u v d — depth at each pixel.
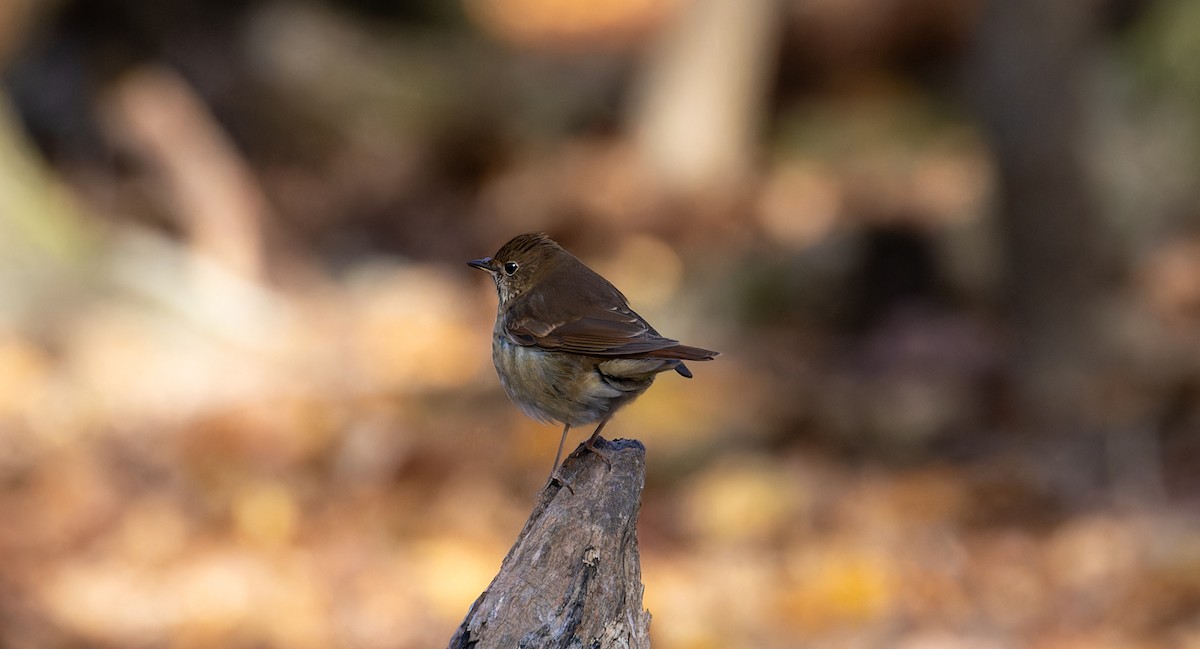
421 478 13.10
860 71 27.61
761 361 16.84
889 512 12.29
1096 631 10.01
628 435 13.73
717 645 10.00
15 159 18.09
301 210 23.81
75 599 10.55
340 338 17.83
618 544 5.36
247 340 17.61
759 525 11.96
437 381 15.73
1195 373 14.17
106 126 21.75
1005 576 10.93
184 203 19.91
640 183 25.17
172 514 12.17
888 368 16.55
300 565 11.18
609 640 5.22
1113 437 13.41
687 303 18.78
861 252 18.58
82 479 12.70
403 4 31.75
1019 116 14.02
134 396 15.22
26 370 15.41
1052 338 14.38
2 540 11.41
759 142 26.30
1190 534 11.20
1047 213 14.18
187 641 10.15
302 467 13.36
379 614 10.45
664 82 26.06
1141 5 19.89
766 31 26.08
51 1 22.78
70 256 17.67
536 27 40.72
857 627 10.23
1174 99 19.00
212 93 25.69
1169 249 17.55
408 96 26.75
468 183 26.22
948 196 21.44
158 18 25.41
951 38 27.34
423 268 22.06
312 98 26.08
